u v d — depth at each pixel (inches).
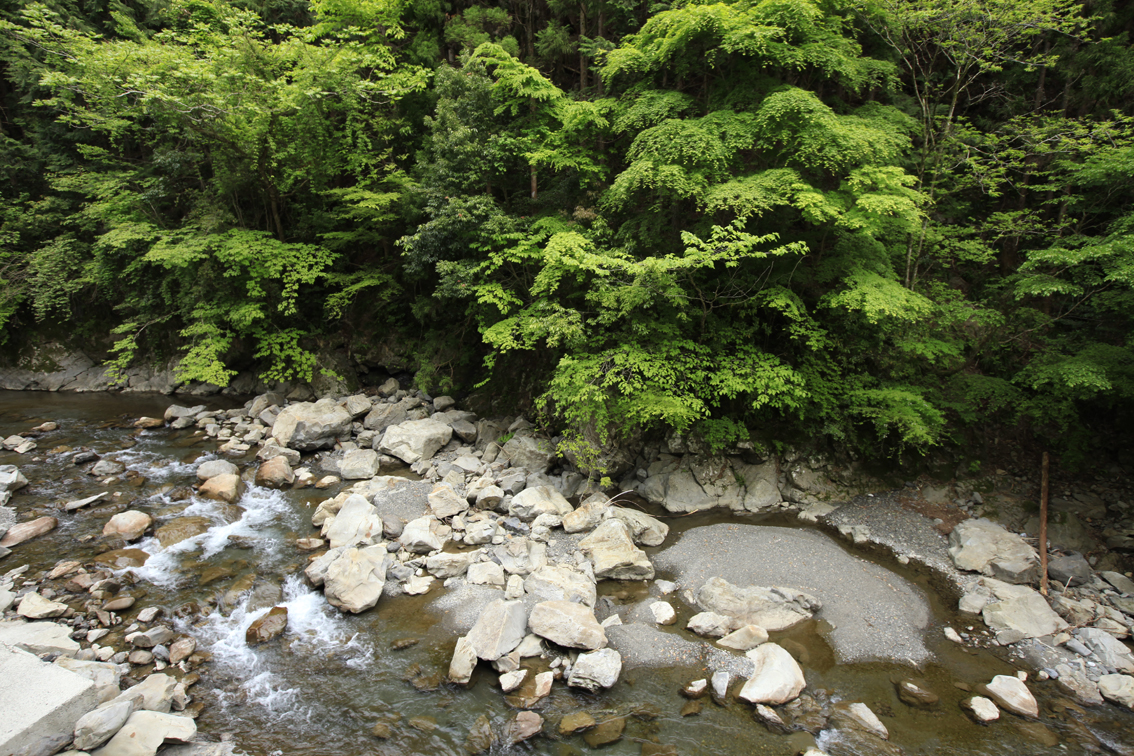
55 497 495.8
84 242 868.6
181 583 379.2
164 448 632.4
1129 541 425.1
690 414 473.4
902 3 487.2
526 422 645.9
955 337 544.4
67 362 900.0
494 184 629.0
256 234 735.7
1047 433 512.4
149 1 835.4
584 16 710.5
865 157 438.9
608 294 478.6
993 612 366.6
